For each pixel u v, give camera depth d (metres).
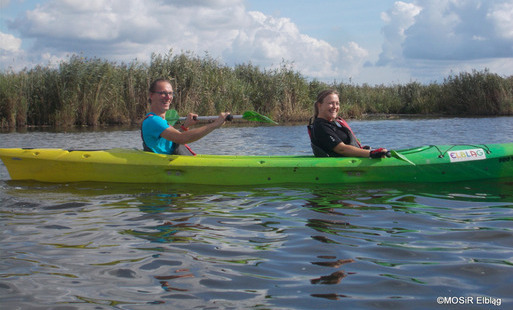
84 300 2.23
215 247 2.94
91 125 15.85
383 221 3.47
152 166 4.96
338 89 23.06
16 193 4.55
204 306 2.16
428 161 4.98
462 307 2.13
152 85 5.07
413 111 22.58
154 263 2.68
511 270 2.51
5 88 15.05
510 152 5.14
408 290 2.31
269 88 18.09
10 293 2.31
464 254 2.76
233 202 4.12
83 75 15.78
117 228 3.35
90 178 5.12
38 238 3.14
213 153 7.89
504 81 19.66
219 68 17.95
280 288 2.35
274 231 3.26
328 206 3.94
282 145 9.13
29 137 11.46
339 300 2.21
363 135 11.08
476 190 4.54
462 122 14.73
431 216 3.59
